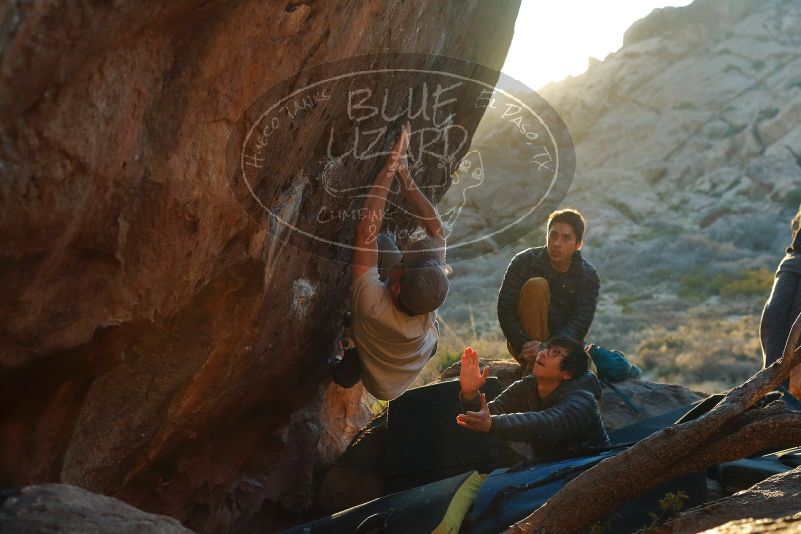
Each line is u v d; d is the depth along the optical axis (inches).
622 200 2338.8
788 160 2370.8
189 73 73.7
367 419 227.9
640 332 1005.2
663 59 3004.4
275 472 174.9
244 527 165.5
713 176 2394.2
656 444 101.0
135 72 67.3
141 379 102.1
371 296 138.2
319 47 90.9
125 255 79.0
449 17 135.6
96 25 58.0
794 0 3110.2
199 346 105.5
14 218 61.6
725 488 139.4
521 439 133.9
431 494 127.6
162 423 108.7
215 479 141.9
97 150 65.6
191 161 78.5
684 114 2726.4
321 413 198.7
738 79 2815.0
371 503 135.1
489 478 134.1
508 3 174.6
